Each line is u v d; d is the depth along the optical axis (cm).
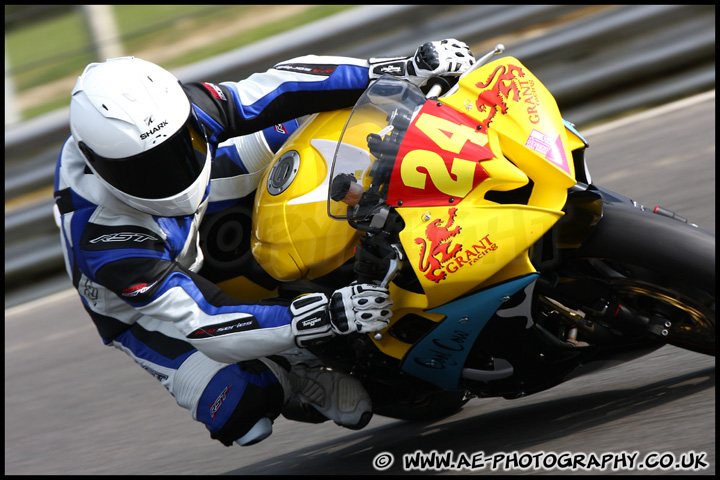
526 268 946
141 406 1766
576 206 977
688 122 2269
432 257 950
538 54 2508
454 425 1304
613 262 987
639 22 2445
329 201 1009
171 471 1413
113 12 4659
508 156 992
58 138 2592
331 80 1131
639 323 1034
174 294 1059
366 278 1020
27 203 2705
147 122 1016
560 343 1040
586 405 1170
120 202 1081
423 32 2606
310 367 1167
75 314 2373
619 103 2505
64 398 1909
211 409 1138
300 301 1029
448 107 1030
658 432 968
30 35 4628
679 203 1844
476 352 1052
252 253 1146
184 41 3931
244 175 1180
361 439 1375
